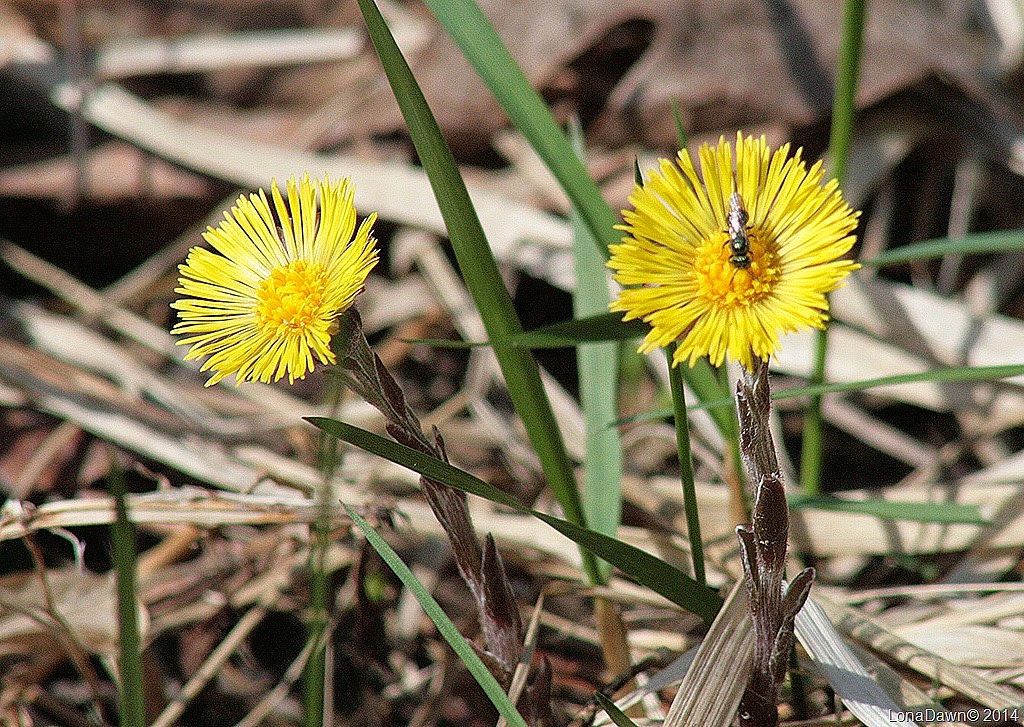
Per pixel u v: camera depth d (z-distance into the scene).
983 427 0.99
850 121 0.83
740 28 1.16
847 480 1.08
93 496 1.02
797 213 0.73
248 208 0.75
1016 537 0.84
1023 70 1.12
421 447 0.75
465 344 0.78
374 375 0.75
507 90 0.81
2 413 1.08
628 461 0.97
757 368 0.73
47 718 0.88
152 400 1.12
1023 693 0.81
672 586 0.76
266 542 0.92
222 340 0.75
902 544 0.85
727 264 0.72
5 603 0.83
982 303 1.11
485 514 0.91
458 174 0.77
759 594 0.75
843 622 0.81
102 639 0.85
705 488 0.91
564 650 0.87
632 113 1.18
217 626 0.91
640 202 0.73
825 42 1.14
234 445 1.03
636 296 0.73
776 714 0.76
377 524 0.84
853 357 1.04
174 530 0.99
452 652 0.84
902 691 0.79
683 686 0.76
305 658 0.84
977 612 0.82
